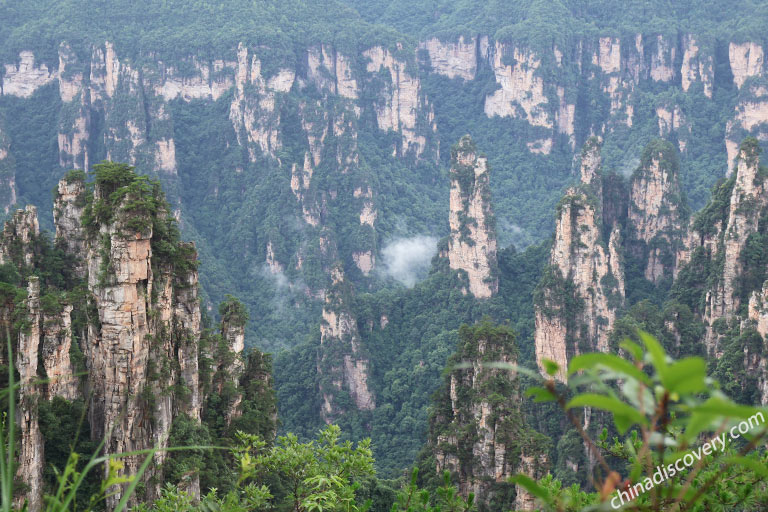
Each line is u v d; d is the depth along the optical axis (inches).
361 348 5762.8
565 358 4970.5
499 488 2861.7
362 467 1542.8
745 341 3710.6
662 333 4493.1
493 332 3174.2
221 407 2561.5
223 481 2240.4
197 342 2404.0
